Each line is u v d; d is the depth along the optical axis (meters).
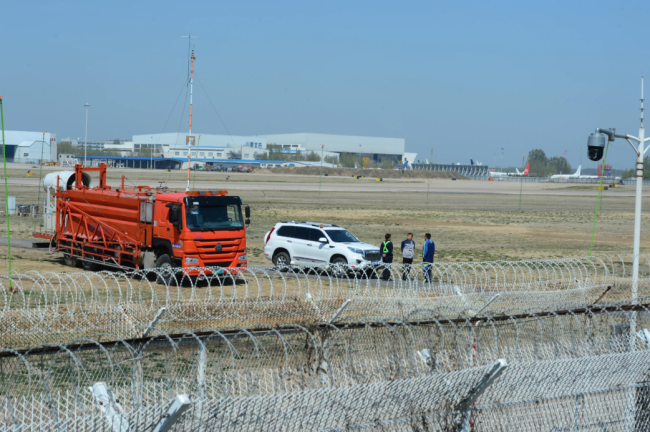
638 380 9.16
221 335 8.62
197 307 12.52
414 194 117.31
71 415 7.55
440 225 59.22
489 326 11.55
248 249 39.25
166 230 25.28
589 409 8.90
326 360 8.79
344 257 28.47
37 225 49.34
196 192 25.73
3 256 31.48
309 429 7.23
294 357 9.16
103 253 27.78
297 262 29.97
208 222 25.41
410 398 7.70
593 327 10.86
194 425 6.70
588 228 59.47
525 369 8.30
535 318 10.54
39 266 28.98
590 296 16.05
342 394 7.30
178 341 9.02
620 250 42.59
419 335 10.38
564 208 89.38
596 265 32.94
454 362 9.33
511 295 14.80
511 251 40.94
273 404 6.98
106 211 27.80
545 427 8.61
